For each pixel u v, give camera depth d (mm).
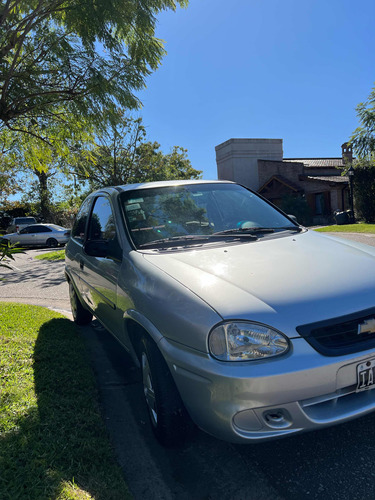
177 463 2615
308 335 2225
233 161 33531
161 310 2564
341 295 2406
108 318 3848
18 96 6289
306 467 2469
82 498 2045
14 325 5262
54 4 6199
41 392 3246
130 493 2262
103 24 6234
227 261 2848
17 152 8461
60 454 2416
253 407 2150
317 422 2213
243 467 2523
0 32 5883
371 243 10805
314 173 31859
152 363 2652
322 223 26125
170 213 3674
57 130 7785
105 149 20344
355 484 2285
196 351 2297
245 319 2244
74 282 5242
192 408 2383
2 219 36406
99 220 4316
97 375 4008
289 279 2539
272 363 2164
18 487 2094
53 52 6469
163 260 2965
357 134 21594
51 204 32250
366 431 2777
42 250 22906
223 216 3795
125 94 6684
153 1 6574
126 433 2979
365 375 2281
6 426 2672
